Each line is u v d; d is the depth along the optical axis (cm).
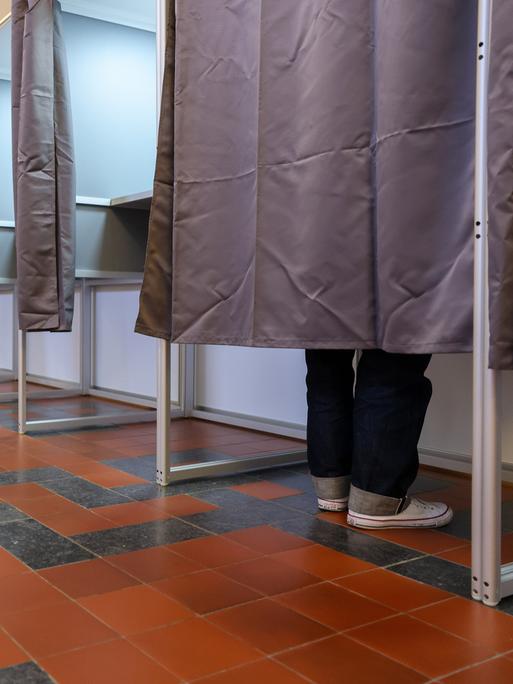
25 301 281
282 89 160
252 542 162
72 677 101
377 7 144
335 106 150
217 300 184
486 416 126
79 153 314
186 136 190
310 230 154
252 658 107
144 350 392
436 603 128
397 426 169
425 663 106
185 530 171
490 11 122
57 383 464
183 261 191
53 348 470
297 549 158
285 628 118
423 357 169
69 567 146
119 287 408
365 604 128
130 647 111
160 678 101
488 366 121
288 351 302
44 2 275
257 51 173
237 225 179
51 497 200
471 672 104
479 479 128
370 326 148
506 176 117
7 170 383
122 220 295
